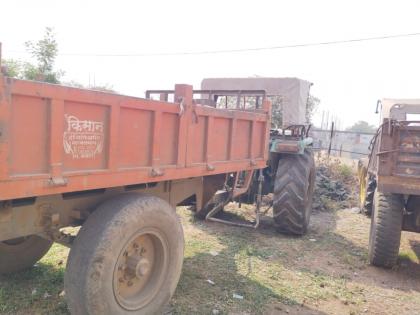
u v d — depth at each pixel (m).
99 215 2.85
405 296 4.22
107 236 2.73
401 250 5.76
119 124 2.84
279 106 7.72
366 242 6.04
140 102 2.97
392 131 4.44
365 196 7.75
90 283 2.65
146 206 3.02
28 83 2.22
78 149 2.57
